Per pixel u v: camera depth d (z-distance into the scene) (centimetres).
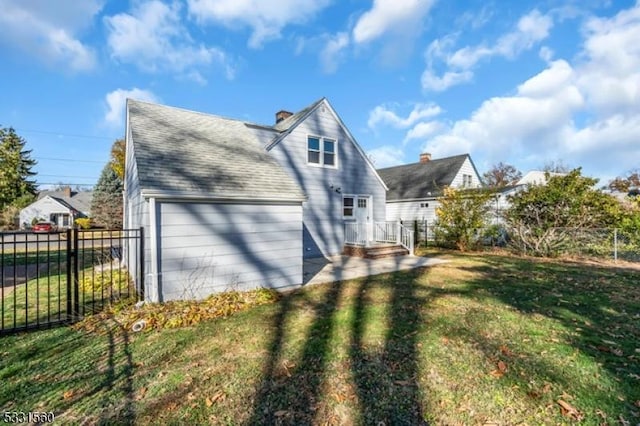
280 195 720
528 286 695
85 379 315
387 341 397
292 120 1319
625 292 639
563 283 725
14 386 303
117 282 772
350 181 1393
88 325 474
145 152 676
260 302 588
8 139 1997
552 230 1188
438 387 291
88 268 1016
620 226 1128
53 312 545
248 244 684
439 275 836
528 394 278
